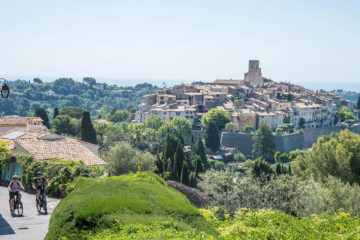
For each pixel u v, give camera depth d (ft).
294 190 111.34
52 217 39.88
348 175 172.55
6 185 99.04
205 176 122.31
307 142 581.94
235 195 105.50
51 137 131.54
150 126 507.71
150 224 36.99
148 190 46.01
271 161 486.79
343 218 62.13
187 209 42.04
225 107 623.77
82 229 36.14
